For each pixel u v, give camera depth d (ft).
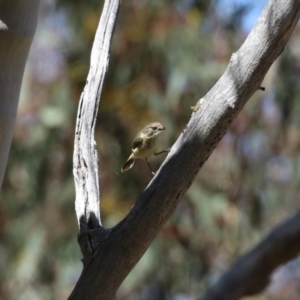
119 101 40.75
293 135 45.24
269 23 12.71
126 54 41.65
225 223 43.01
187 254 41.14
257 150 45.11
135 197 39.83
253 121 44.50
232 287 22.30
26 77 43.14
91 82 15.64
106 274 12.91
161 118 40.75
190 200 41.55
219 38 43.65
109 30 16.06
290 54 43.57
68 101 42.60
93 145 15.08
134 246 12.92
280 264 22.76
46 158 41.83
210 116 12.85
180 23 42.34
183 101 41.27
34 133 41.93
